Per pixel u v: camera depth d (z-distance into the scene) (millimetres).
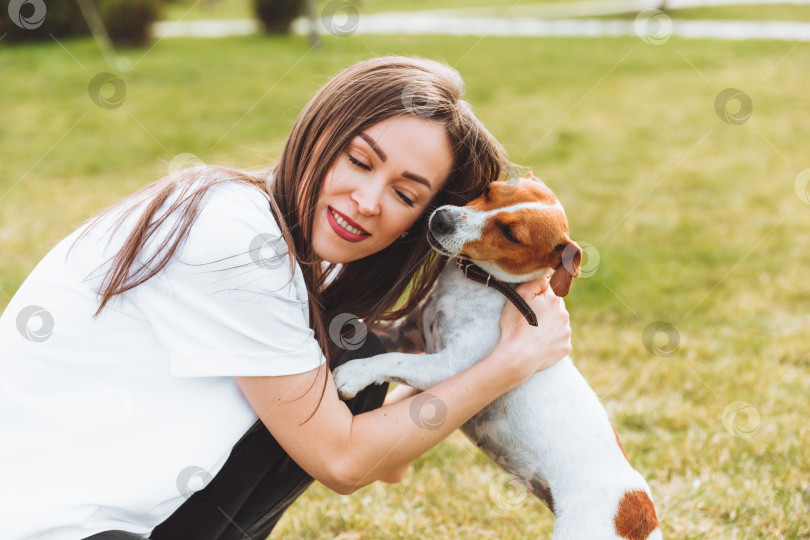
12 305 1605
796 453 2723
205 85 9516
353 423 1660
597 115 8289
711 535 2338
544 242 1929
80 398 1520
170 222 1536
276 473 1778
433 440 1697
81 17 12281
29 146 6961
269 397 1557
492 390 1756
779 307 4105
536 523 2445
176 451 1514
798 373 3385
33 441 1492
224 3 23516
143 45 12266
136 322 1537
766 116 8281
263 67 10547
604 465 1976
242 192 1608
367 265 2012
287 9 13750
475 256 1955
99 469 1485
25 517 1419
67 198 5531
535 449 1999
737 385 3264
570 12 18141
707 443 2811
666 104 8766
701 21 15625
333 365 1895
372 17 18094
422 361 1924
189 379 1536
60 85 9406
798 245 4953
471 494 2578
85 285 1552
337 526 2424
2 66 10375
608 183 6180
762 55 11438
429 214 1992
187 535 1718
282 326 1548
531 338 1824
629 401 3139
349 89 1662
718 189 6074
